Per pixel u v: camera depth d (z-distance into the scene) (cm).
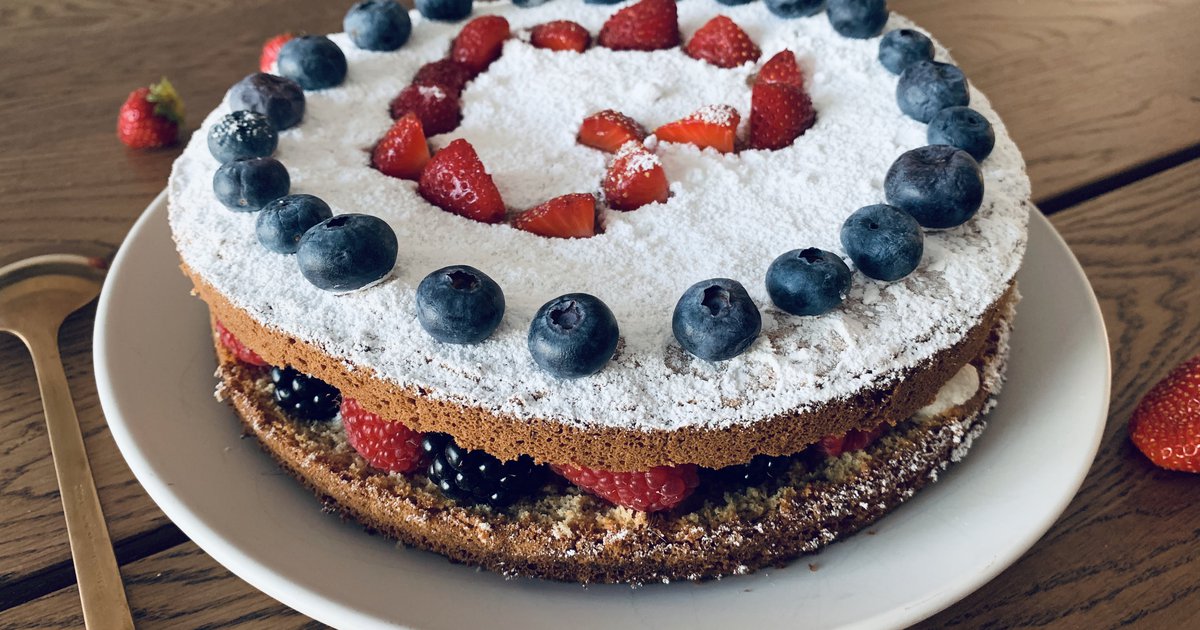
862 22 35
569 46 35
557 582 26
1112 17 50
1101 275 35
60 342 33
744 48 35
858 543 26
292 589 24
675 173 30
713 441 25
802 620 24
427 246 27
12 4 49
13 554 27
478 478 26
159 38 47
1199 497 29
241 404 29
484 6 38
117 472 29
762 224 28
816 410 25
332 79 33
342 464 27
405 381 24
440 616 24
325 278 25
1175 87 45
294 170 29
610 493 26
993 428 29
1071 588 26
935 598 24
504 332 25
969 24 49
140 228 33
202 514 26
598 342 23
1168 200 39
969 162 27
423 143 30
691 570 26
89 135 41
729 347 24
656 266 27
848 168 30
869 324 25
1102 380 29
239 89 31
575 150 31
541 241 27
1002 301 28
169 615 26
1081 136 42
